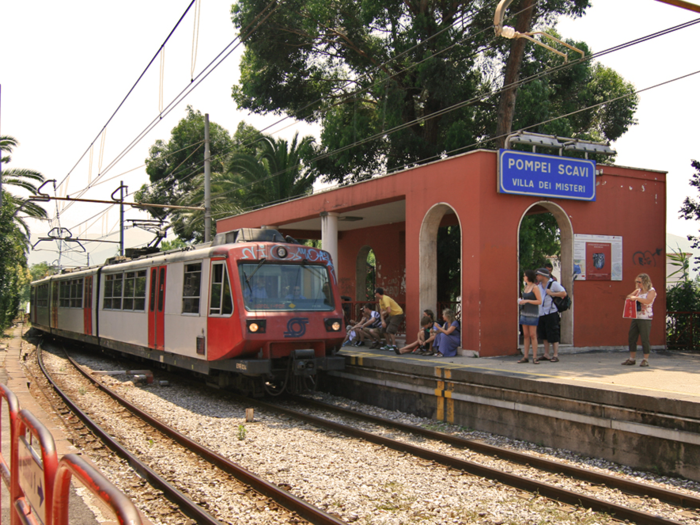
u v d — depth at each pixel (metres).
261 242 10.98
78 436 8.46
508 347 11.74
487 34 20.61
